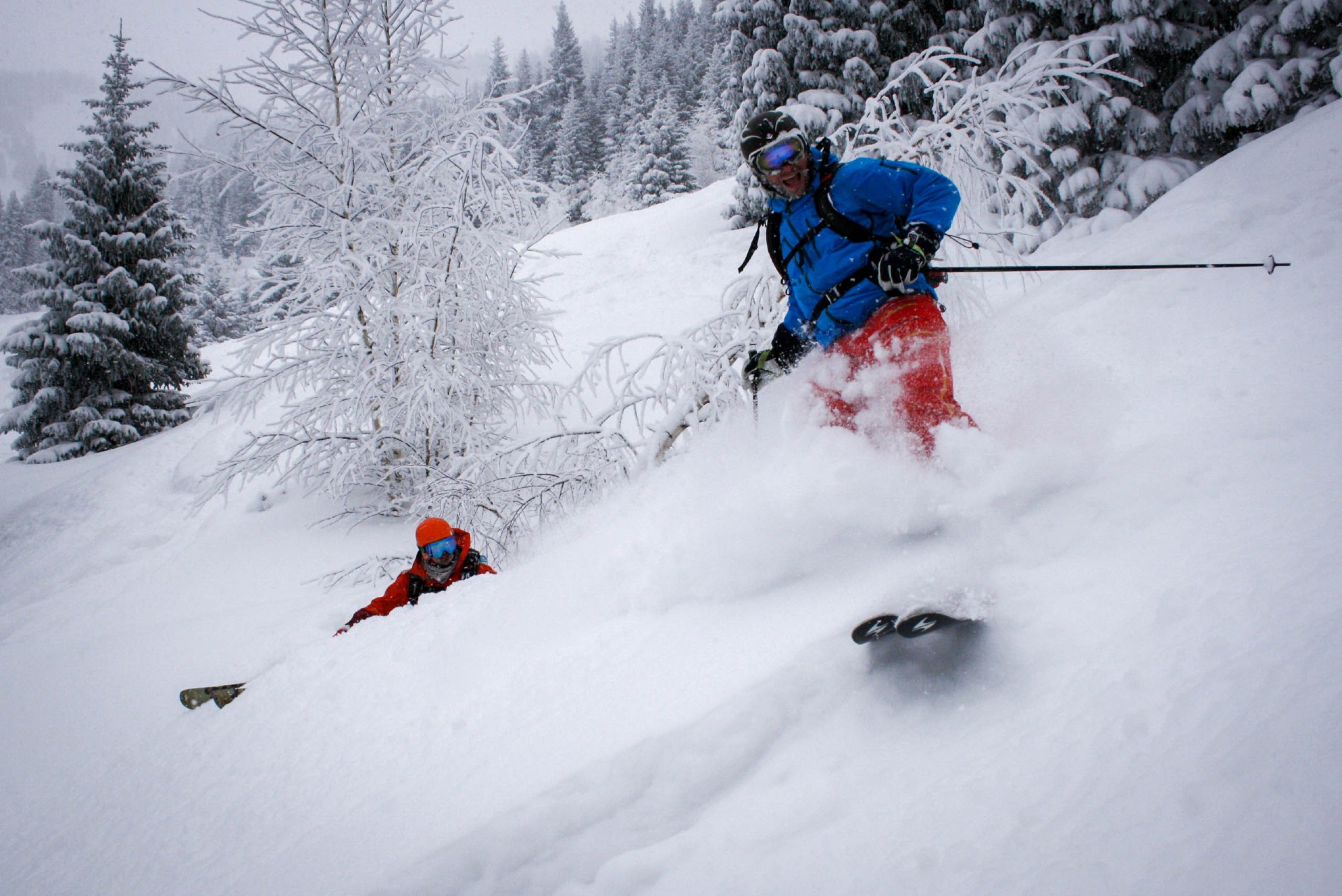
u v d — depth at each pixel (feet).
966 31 38.17
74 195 61.11
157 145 63.62
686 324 46.68
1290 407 7.58
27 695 18.83
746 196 61.05
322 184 28.25
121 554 33.35
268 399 47.85
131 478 43.47
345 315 28.09
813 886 4.39
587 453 20.39
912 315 8.85
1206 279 13.24
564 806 5.64
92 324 59.11
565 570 10.30
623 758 5.90
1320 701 4.14
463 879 5.36
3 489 53.06
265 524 29.30
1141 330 11.92
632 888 4.84
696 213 71.20
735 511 8.84
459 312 28.25
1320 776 3.71
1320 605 4.84
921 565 6.92
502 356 30.01
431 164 27.25
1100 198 29.76
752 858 4.74
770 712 5.90
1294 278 11.82
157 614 23.79
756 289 18.88
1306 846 3.40
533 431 32.22
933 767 4.93
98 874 8.52
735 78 57.26
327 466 28.71
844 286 9.22
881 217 9.11
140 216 63.57
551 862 5.29
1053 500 7.31
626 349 43.60
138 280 63.05
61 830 10.57
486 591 11.07
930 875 4.15
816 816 4.91
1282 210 15.37
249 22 26.45
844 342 9.46
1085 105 28.86
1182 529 6.22
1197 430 7.77
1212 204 17.56
